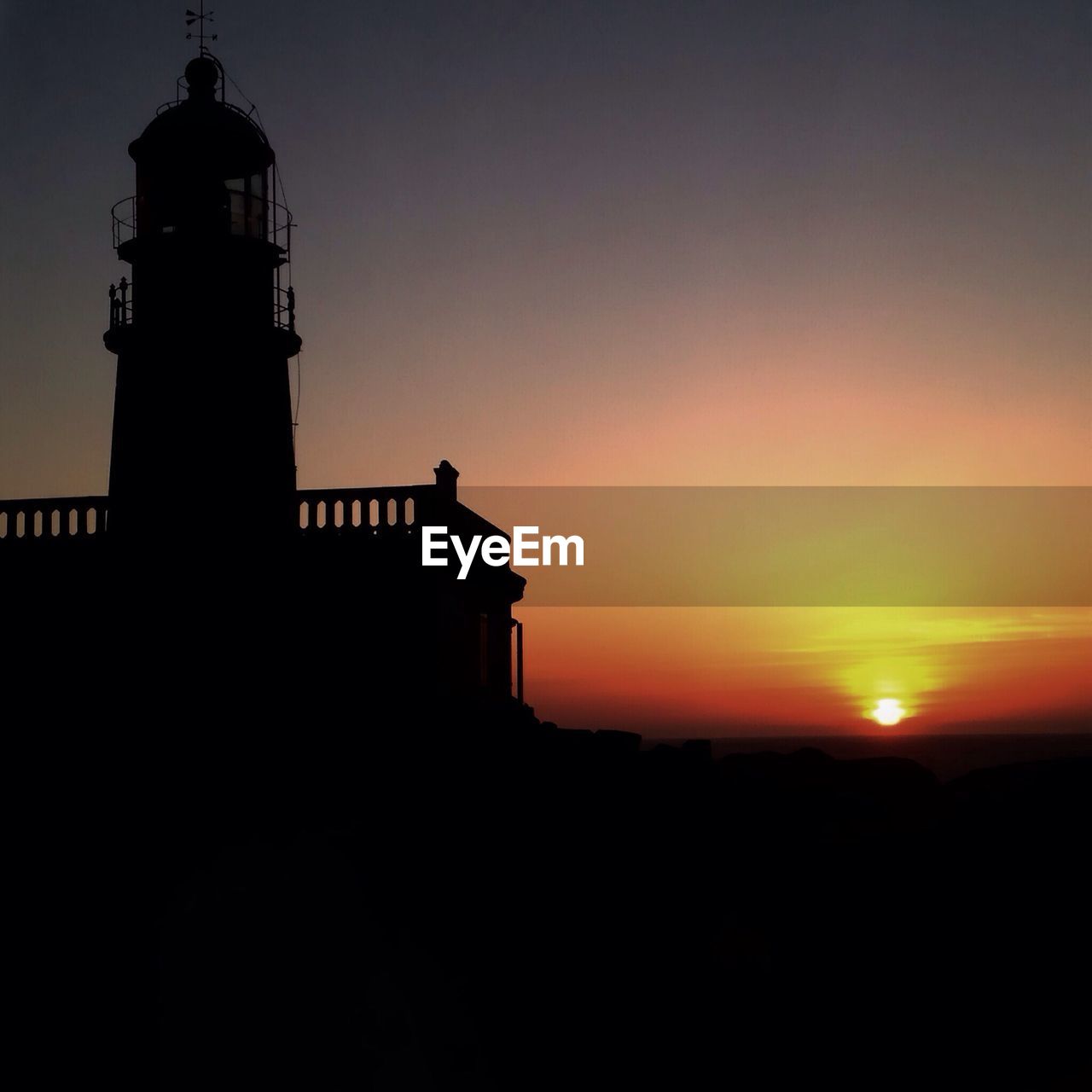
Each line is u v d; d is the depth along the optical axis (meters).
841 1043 22.31
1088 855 29.94
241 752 26.30
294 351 30.81
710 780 32.84
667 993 21.94
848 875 28.52
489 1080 18.48
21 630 28.14
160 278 29.28
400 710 26.12
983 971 25.19
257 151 29.77
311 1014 18.92
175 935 20.27
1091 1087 21.08
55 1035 18.72
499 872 23.30
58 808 24.98
